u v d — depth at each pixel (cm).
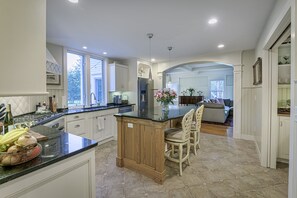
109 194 202
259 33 297
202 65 805
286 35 212
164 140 242
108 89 496
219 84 958
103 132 405
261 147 279
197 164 283
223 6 205
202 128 554
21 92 103
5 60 96
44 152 111
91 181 128
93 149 130
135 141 257
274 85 266
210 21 246
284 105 329
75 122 338
